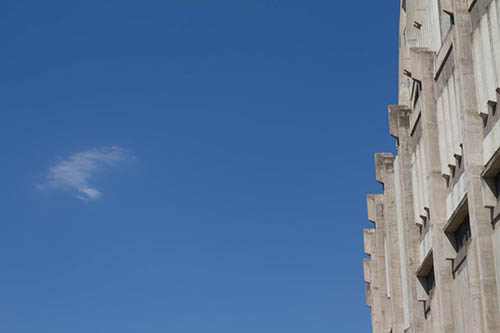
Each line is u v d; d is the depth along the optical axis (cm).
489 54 3606
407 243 5106
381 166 5959
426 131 4531
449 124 4281
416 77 4678
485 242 3634
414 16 5366
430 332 4791
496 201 3612
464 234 4128
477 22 3759
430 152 4497
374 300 6512
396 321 5569
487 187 3631
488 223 3653
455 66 3938
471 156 3734
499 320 3547
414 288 5016
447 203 4397
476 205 3678
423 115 4581
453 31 3959
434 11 4709
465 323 4062
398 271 5656
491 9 3578
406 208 5166
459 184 4156
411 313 5003
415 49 4725
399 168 5416
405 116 5350
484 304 3566
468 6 3866
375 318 6475
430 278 4850
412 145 5159
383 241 6188
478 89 3734
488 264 3609
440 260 4338
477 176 3712
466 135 3766
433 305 4647
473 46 3791
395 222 5744
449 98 4272
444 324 4275
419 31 5194
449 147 4288
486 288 3581
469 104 3788
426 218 4862
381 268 6128
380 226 6219
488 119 3672
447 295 4297
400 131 5325
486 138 3694
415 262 5053
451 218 4150
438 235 4366
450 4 4025
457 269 4197
